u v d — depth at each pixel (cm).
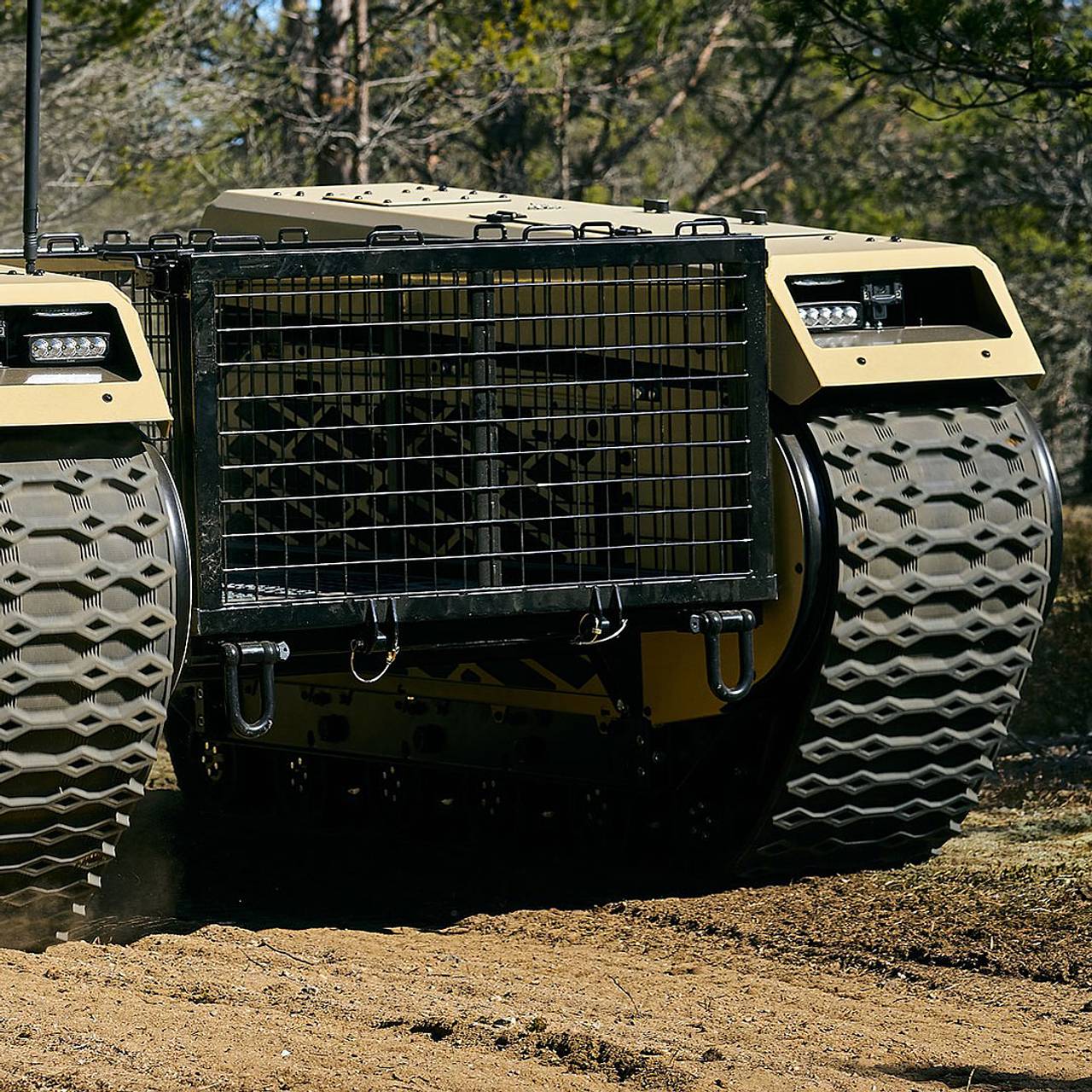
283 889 1733
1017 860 1650
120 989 1231
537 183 6288
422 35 5822
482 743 1816
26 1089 980
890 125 6538
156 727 1340
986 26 2325
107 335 1317
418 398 1680
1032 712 2552
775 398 1526
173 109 5009
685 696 1597
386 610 1389
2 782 1297
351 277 1612
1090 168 5006
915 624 1502
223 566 1355
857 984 1348
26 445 1305
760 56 6297
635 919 1559
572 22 5669
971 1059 1134
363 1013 1189
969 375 1495
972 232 5619
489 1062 1080
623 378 1553
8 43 4628
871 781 1559
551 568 1451
